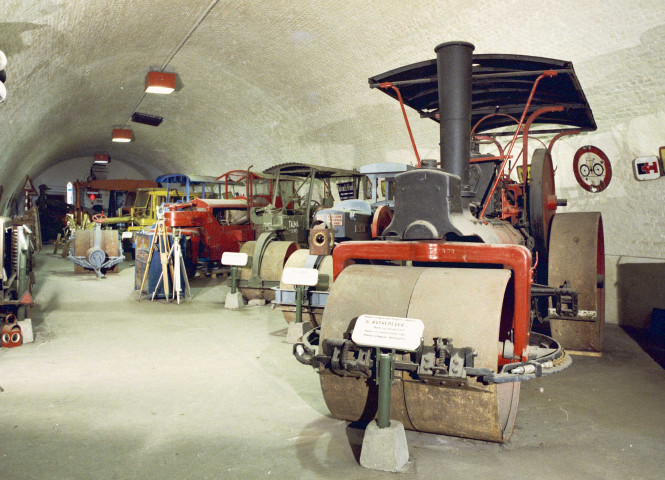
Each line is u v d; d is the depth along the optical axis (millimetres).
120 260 11914
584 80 6676
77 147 21516
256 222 12102
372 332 2832
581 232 5004
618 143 6824
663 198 6441
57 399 4055
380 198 10945
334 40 8945
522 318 3000
